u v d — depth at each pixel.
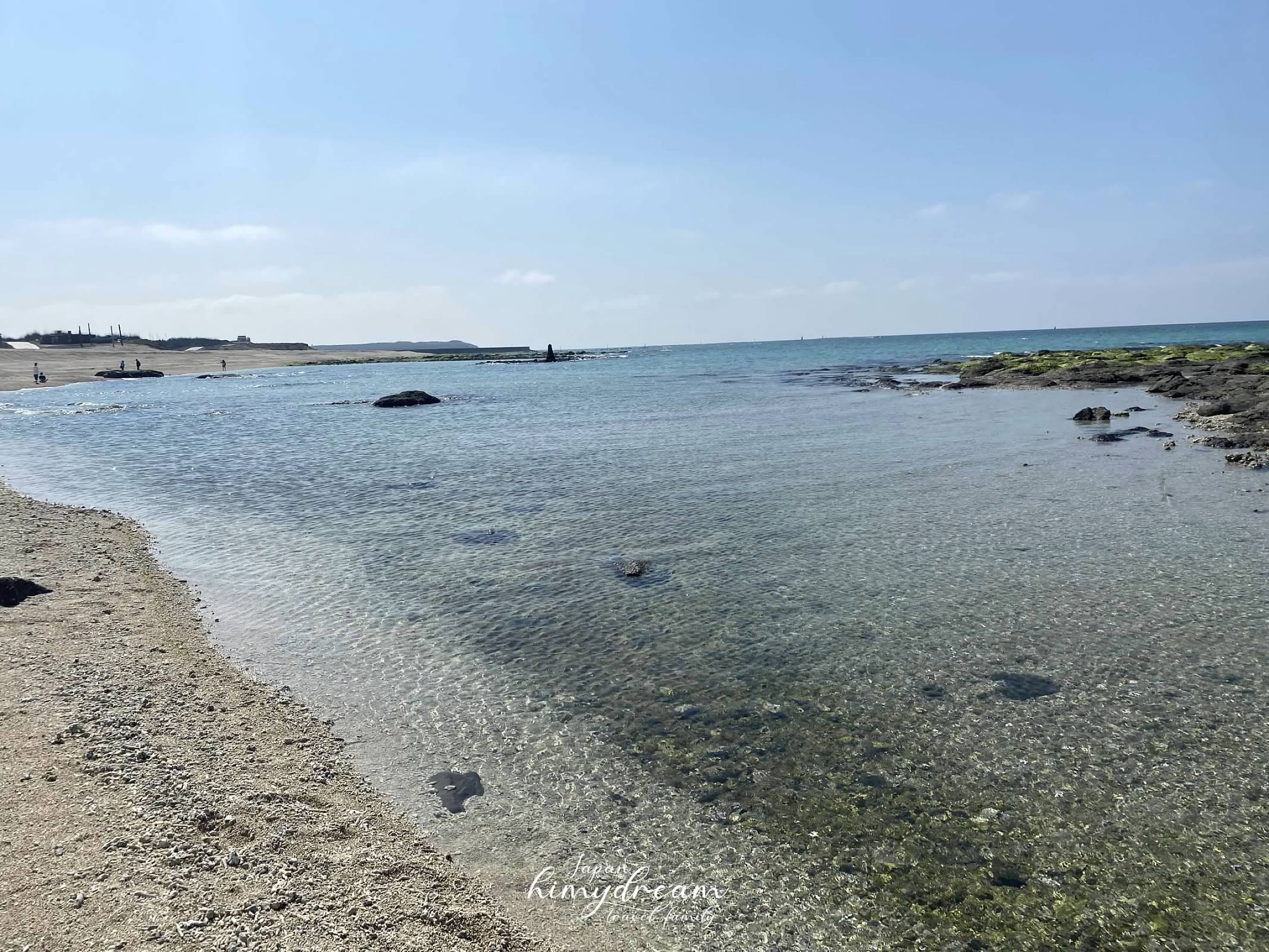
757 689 11.31
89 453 35.66
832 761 9.45
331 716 10.45
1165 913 6.95
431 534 20.00
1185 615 13.75
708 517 21.38
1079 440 33.22
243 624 13.73
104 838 6.98
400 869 7.24
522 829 8.17
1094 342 188.75
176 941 5.76
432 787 8.91
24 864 6.49
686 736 10.05
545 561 17.53
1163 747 9.59
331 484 27.17
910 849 7.87
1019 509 21.58
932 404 50.59
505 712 10.68
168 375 120.06
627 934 6.73
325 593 15.45
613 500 23.77
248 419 50.94
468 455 33.88
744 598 15.06
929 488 24.58
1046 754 9.51
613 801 8.69
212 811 7.71
